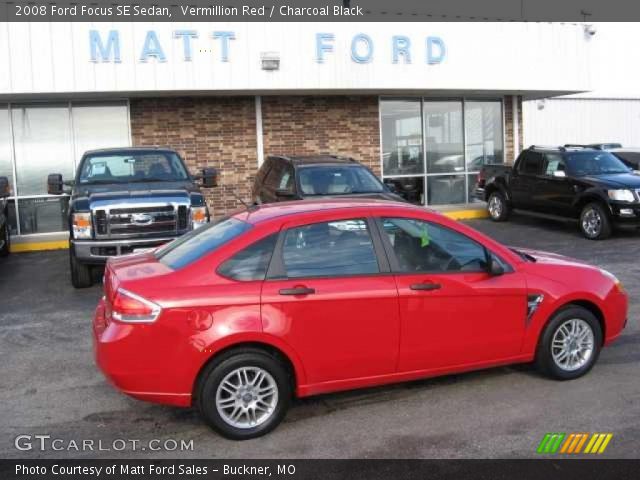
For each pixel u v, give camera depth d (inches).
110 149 429.7
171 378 183.3
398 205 214.1
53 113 594.2
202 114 623.5
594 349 227.8
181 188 395.2
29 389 233.9
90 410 214.1
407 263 204.2
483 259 214.4
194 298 183.6
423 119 706.2
